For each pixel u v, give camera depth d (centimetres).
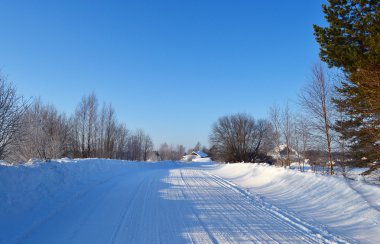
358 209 865
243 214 911
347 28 1299
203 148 13262
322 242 650
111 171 1981
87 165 1568
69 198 954
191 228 738
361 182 1056
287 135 2611
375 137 1297
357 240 672
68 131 2767
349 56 1212
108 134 4241
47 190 923
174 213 895
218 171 3158
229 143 6266
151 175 2228
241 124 6172
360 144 1433
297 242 647
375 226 738
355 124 1448
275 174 1725
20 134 1134
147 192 1284
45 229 666
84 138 3581
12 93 1016
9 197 731
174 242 629
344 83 1390
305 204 1065
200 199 1163
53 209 809
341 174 1570
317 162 1891
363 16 1248
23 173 870
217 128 6569
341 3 1315
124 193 1215
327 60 1343
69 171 1230
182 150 13462
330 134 1680
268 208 1015
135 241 628
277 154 2983
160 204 1023
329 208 955
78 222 739
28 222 682
